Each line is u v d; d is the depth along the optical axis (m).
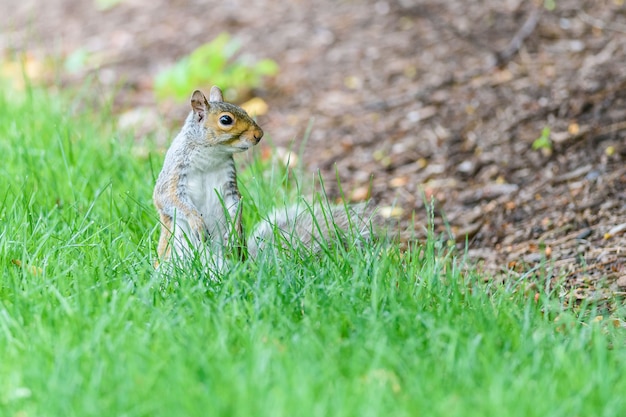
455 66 14.57
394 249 8.65
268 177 11.41
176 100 15.09
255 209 9.57
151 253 8.36
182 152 8.53
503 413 5.59
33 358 6.41
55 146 11.38
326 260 8.10
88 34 18.53
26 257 8.09
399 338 6.73
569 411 5.71
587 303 8.12
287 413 5.62
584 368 6.13
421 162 12.30
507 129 12.52
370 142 13.02
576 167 11.31
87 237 8.76
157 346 6.51
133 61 16.94
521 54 14.40
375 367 6.13
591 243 9.62
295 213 8.98
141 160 11.48
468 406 5.70
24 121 12.77
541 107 12.79
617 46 13.94
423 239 10.31
